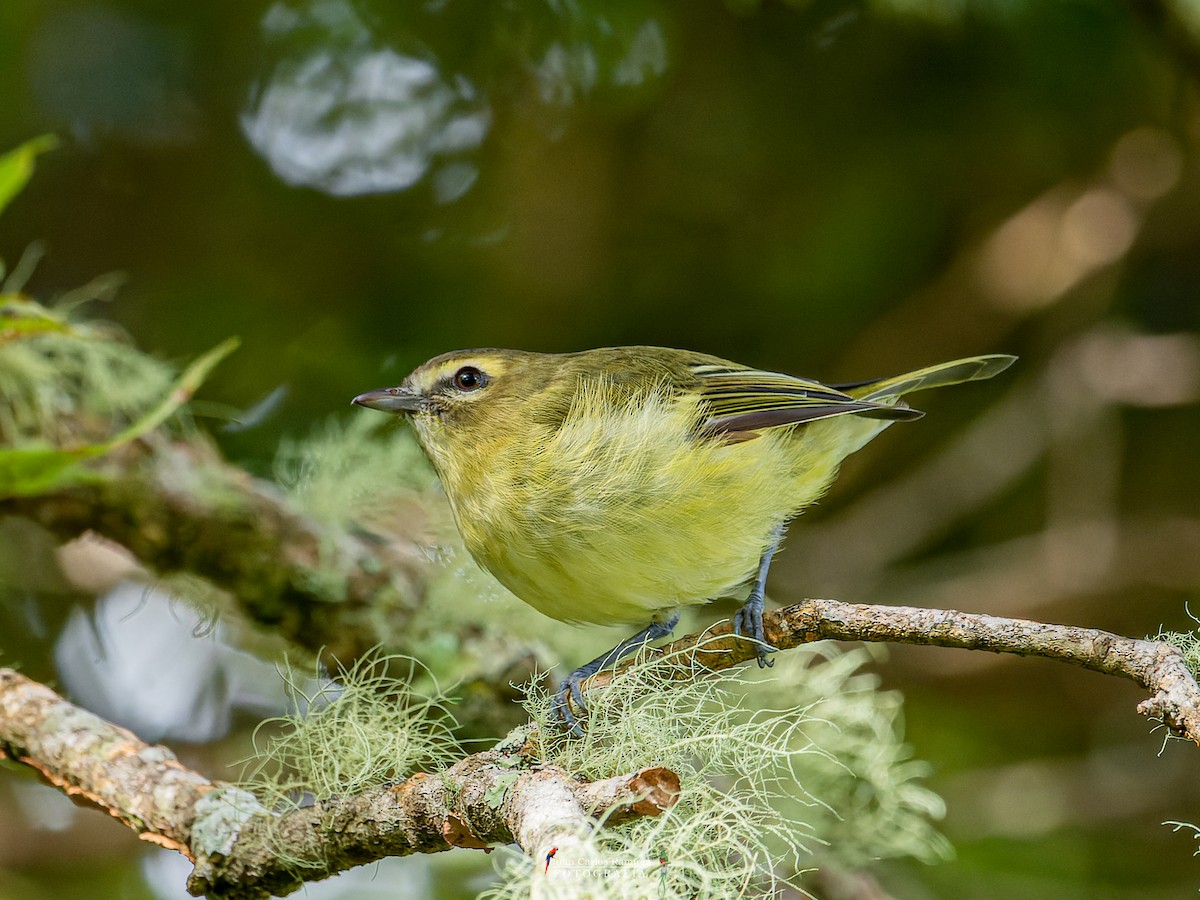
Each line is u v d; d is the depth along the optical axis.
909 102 11.02
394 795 5.25
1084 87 10.62
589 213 11.38
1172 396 11.20
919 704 10.75
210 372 10.66
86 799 6.07
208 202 11.09
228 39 10.63
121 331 8.49
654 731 5.46
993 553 11.55
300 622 8.27
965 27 10.52
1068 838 9.75
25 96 10.37
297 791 5.99
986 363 8.81
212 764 9.81
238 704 10.05
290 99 10.84
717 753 5.48
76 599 9.98
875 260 11.30
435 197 11.16
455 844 5.05
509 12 10.53
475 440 7.74
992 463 11.46
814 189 11.25
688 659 6.07
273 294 11.07
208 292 10.94
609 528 7.16
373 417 8.84
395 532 8.83
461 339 11.20
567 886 3.86
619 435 7.20
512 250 11.37
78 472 6.18
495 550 7.53
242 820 5.64
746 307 11.55
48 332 6.50
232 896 5.60
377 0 10.47
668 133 11.23
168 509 8.02
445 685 7.88
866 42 10.86
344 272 11.19
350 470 8.84
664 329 11.59
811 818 8.00
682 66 10.98
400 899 8.84
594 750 5.55
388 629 8.23
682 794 4.78
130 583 9.95
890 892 9.08
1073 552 11.08
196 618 9.08
